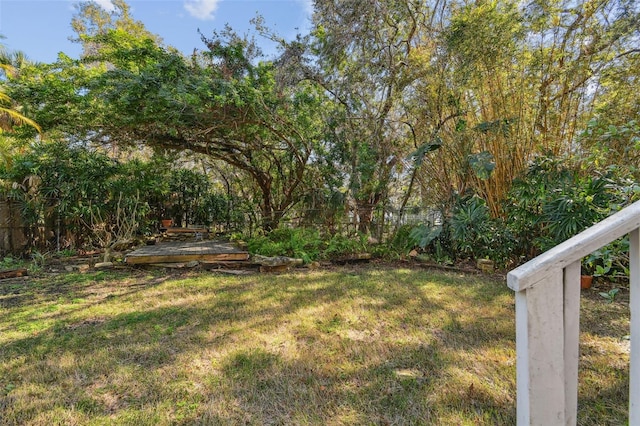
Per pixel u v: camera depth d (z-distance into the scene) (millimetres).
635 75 4199
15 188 6262
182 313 3131
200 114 5824
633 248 903
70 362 2191
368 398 1798
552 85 4734
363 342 2473
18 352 2350
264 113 6191
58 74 5773
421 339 2514
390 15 5758
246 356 2262
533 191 4500
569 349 923
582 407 1694
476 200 5168
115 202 7430
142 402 1773
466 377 1985
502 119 4945
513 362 2152
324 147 7352
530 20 4617
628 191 2277
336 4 5766
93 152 7406
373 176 6484
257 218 8719
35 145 6992
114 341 2521
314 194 7727
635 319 900
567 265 908
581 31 4480
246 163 8555
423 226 5785
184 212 10031
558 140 4770
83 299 3650
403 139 6359
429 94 5512
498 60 4816
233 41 6277
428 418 1632
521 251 4926
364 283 4230
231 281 4410
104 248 6867
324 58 6109
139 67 5703
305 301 3471
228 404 1751
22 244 6344
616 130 2684
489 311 3123
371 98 6270
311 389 1883
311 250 6004
